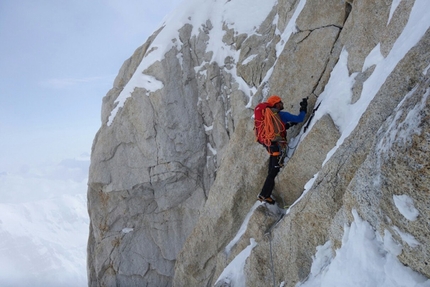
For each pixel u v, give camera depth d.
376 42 5.04
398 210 2.60
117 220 10.62
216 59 10.15
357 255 2.99
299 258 4.73
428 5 3.70
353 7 5.80
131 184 10.22
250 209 7.23
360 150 3.93
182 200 10.27
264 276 5.39
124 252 10.43
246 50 9.62
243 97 9.27
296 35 6.77
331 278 3.20
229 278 6.09
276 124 5.56
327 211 4.32
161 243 10.35
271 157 5.88
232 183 7.19
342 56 5.66
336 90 5.48
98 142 10.70
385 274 2.70
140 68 10.62
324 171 4.52
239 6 10.41
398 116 2.83
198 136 10.09
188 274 8.12
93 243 11.11
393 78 3.72
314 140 5.46
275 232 5.38
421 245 2.46
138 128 10.22
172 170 9.91
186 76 10.23
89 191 10.80
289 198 6.21
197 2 11.08
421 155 2.40
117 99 10.75
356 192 3.15
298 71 6.55
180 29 10.60
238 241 6.90
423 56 3.32
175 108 10.05
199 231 7.80
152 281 10.29
